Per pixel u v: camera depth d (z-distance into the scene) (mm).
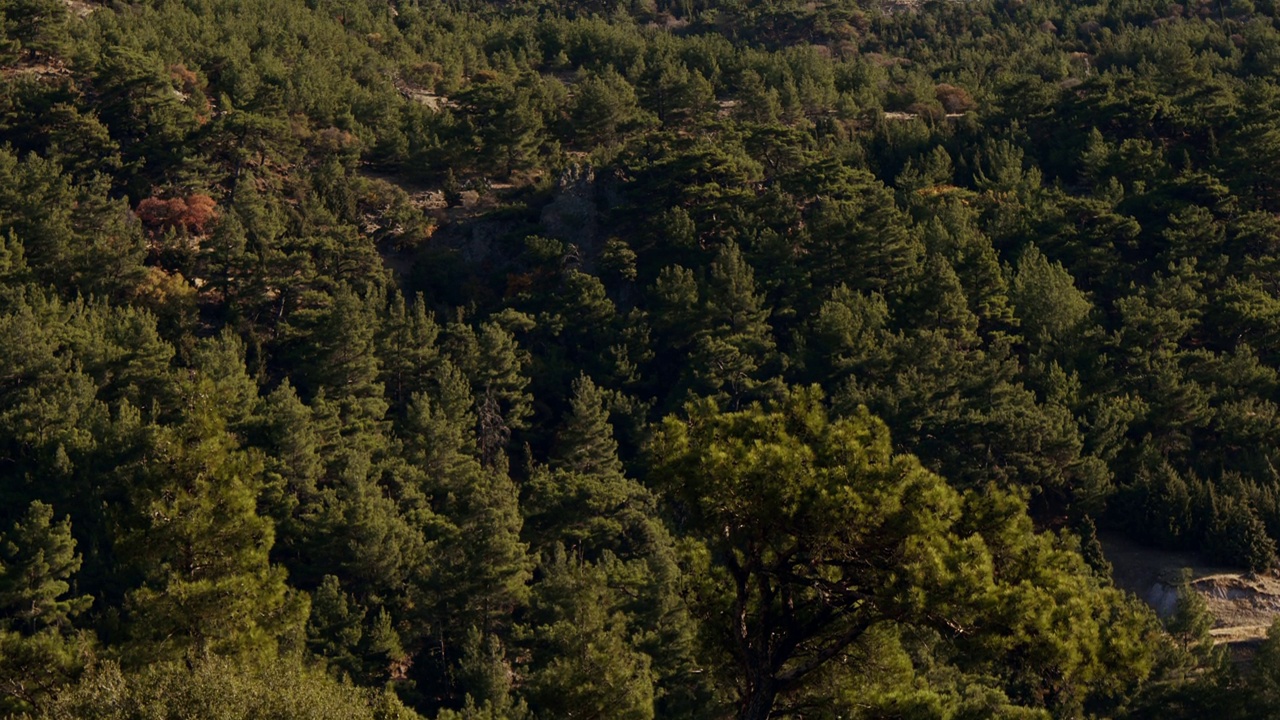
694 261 95562
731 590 24547
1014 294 87938
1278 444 72750
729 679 25516
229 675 25094
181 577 28906
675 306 87562
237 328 83875
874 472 21500
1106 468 70125
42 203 85000
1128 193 105250
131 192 96750
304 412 63688
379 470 66750
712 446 22094
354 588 58562
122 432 60469
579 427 73750
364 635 54250
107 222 87312
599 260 97938
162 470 29250
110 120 101250
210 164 100438
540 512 64812
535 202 108000
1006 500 22156
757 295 89562
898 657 23406
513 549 56438
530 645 53406
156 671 25516
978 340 82062
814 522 21547
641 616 51594
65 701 24578
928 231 96625
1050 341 81750
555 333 88438
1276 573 66750
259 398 70188
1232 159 104375
